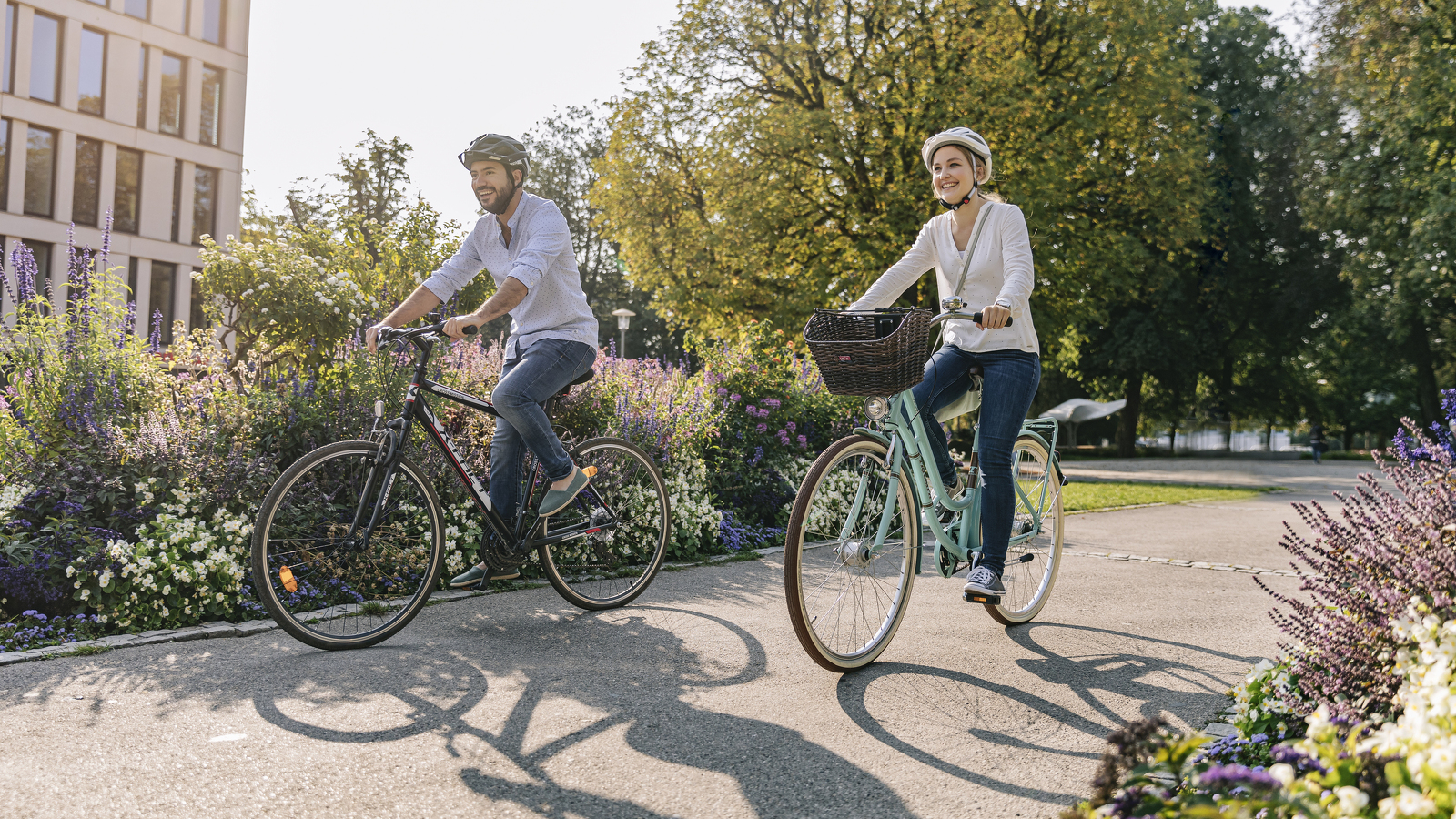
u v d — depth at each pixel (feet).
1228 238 112.16
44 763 8.08
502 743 8.84
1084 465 89.40
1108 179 71.82
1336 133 89.35
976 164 13.04
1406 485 9.30
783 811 7.53
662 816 7.38
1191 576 18.72
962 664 11.95
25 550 12.80
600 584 15.31
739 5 67.62
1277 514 33.81
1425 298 87.66
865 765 8.51
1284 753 5.57
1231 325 120.78
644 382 22.72
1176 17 74.59
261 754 8.41
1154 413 133.08
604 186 71.97
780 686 10.83
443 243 33.94
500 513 13.78
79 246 16.98
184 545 13.44
